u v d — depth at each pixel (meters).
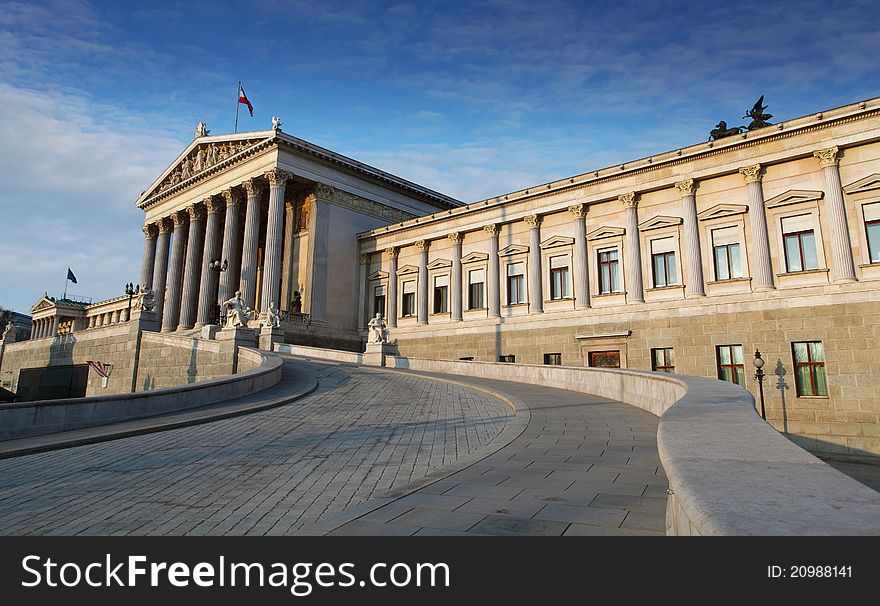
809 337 28.53
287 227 54.72
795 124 29.83
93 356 42.81
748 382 30.06
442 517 6.25
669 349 33.38
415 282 49.16
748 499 3.23
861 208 28.36
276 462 10.70
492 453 10.22
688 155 33.47
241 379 20.55
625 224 36.41
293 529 6.68
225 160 52.84
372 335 36.56
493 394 21.33
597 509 6.38
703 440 4.99
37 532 6.96
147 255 65.94
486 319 42.91
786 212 30.50
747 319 30.55
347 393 21.67
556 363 38.34
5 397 46.69
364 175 54.81
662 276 34.78
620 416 14.88
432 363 33.09
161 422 15.16
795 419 28.22
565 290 39.34
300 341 47.25
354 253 53.47
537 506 6.59
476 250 45.09
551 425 13.52
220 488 8.90
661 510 6.26
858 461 25.52
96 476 10.02
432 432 13.62
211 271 54.19
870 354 26.81
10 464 11.11
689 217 33.53
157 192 65.56
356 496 8.17
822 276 28.95
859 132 28.38
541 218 41.16
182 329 55.59
